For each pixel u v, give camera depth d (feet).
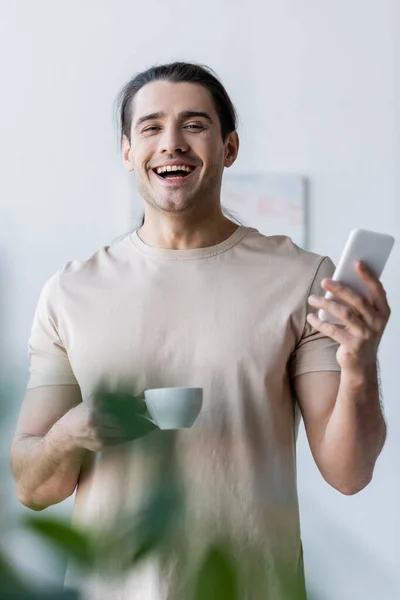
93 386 1.08
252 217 9.27
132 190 9.27
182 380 4.41
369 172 9.30
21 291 9.26
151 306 4.58
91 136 9.40
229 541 0.99
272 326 4.49
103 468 3.84
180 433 4.17
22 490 1.88
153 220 4.88
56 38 9.52
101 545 0.89
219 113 4.88
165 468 1.18
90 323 4.59
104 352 4.50
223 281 4.64
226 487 4.15
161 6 9.50
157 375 4.43
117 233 9.29
